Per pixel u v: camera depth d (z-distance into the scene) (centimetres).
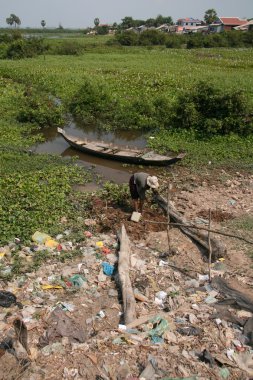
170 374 557
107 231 1012
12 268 829
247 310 699
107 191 1264
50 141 1984
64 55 5712
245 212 1112
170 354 592
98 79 3164
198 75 3412
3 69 3822
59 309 684
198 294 748
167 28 13162
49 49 5978
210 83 1989
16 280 791
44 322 659
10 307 699
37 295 739
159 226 1029
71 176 1438
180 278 804
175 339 623
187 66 4225
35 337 627
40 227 1013
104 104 2469
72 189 1314
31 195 1206
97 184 1400
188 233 961
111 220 1062
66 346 607
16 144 1820
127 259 840
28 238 956
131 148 1830
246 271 823
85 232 994
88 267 840
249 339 627
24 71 3659
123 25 14100
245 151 1666
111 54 5775
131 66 4134
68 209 1128
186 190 1300
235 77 3238
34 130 2178
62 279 795
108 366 568
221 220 1058
